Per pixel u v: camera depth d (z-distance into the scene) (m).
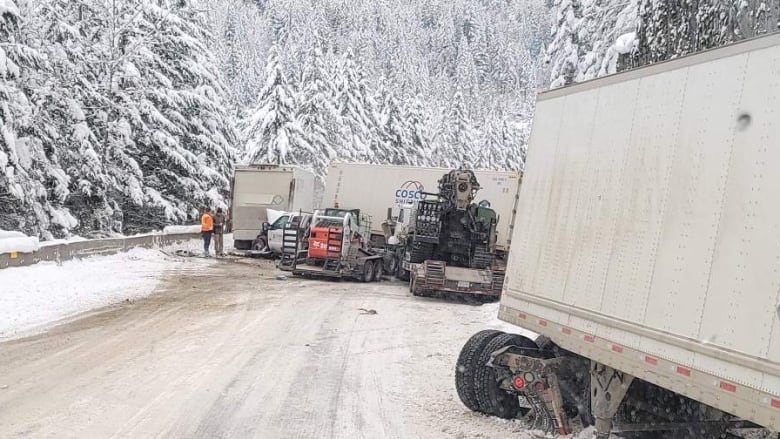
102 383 7.35
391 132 50.72
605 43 18.41
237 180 28.42
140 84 28.77
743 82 4.20
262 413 6.51
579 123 6.07
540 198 6.55
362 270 20.33
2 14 18.03
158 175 30.98
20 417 6.11
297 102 44.22
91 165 24.56
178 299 14.20
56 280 15.23
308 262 20.34
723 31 11.31
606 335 5.13
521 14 148.38
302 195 29.69
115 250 21.86
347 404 6.96
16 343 9.30
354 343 10.33
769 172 3.84
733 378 3.86
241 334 10.58
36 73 21.12
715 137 4.35
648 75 5.19
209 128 32.03
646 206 4.92
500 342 6.59
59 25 23.78
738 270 3.94
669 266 4.55
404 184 24.98
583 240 5.67
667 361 4.42
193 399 6.86
